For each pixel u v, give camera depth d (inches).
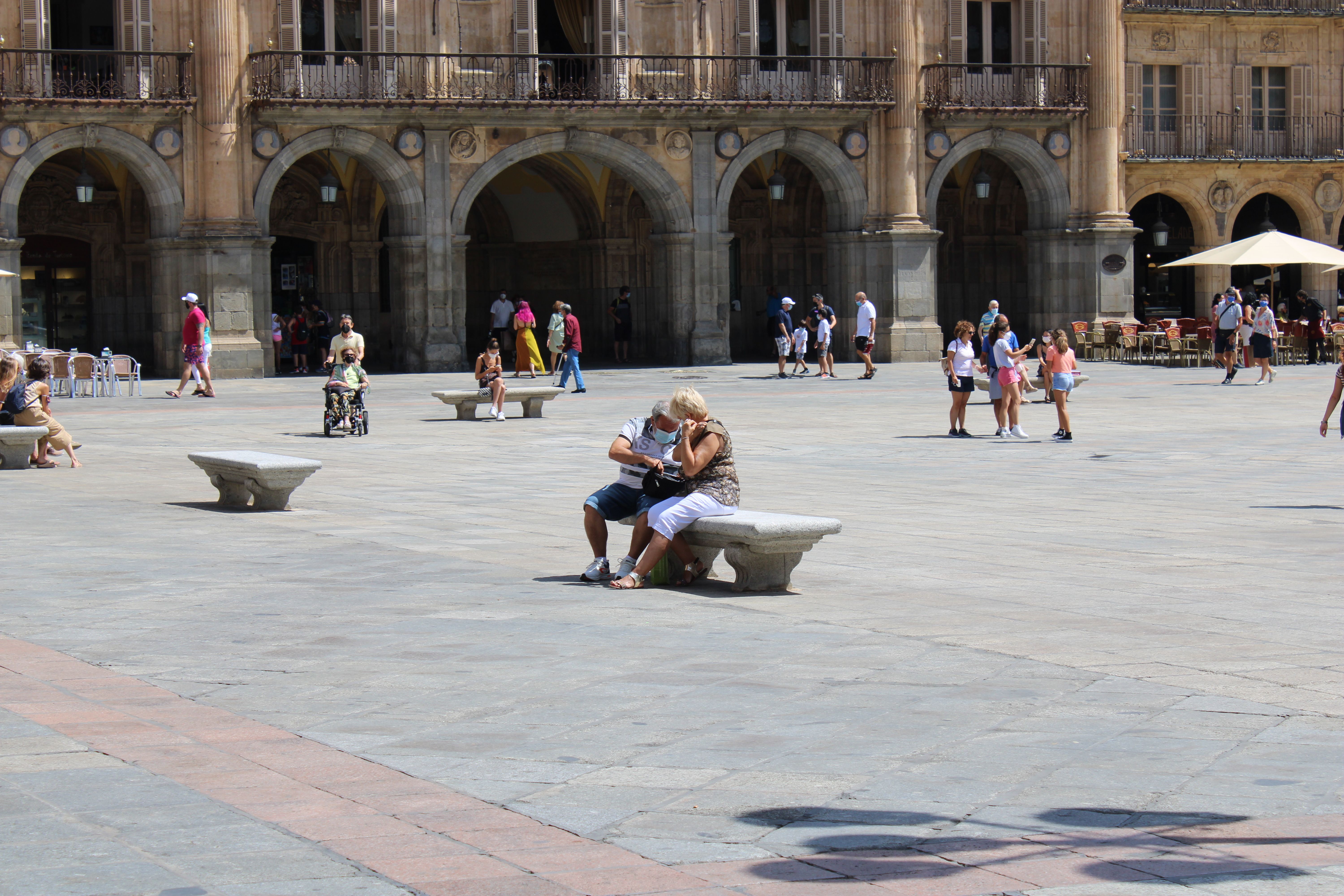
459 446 920.9
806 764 279.7
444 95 1670.8
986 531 586.2
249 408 1219.2
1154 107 1951.3
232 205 1606.8
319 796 257.6
